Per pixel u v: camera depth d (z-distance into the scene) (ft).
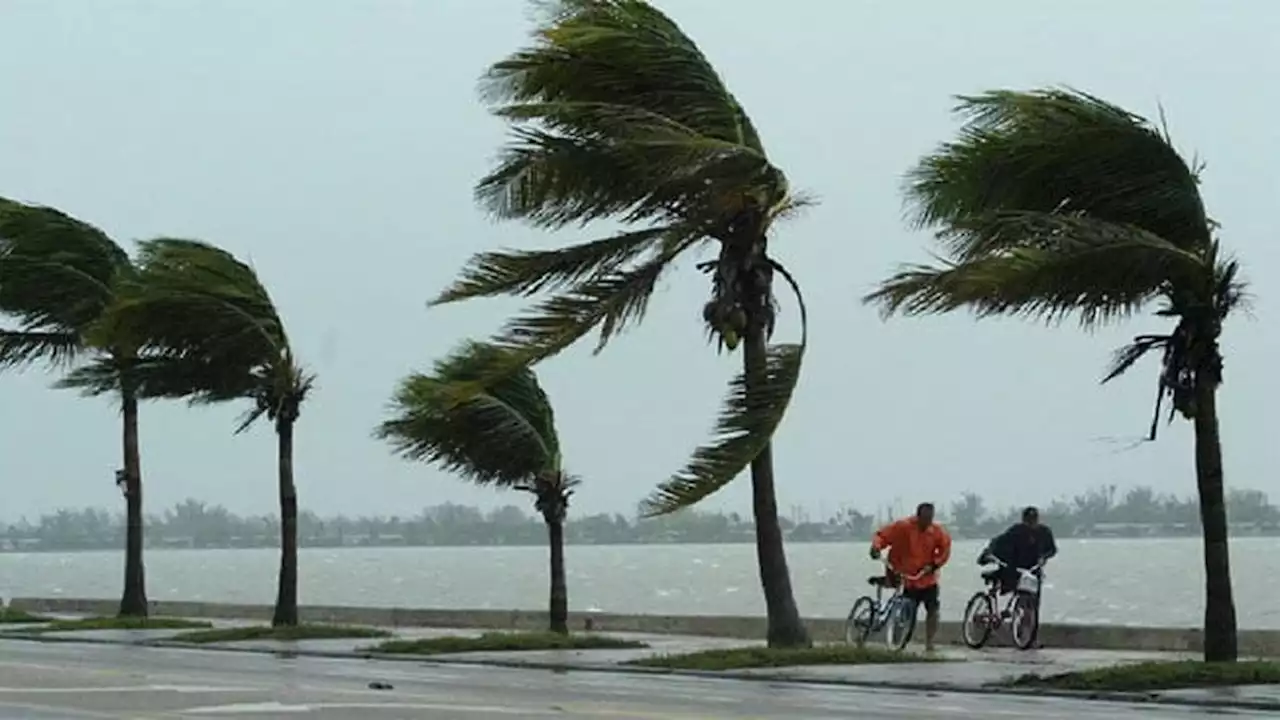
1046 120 89.56
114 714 78.48
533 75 110.01
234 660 122.11
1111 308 91.20
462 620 166.40
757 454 108.47
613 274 111.65
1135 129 89.56
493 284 110.93
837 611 280.31
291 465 154.81
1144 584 393.09
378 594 437.99
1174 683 88.79
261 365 153.99
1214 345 92.17
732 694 90.43
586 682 99.76
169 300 149.48
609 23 108.88
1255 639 115.03
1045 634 123.95
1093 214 91.76
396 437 138.00
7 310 168.45
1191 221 91.20
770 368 108.78
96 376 160.15
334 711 79.41
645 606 339.36
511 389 136.46
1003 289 88.28
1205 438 92.99
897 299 91.15
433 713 78.18
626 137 104.68
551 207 110.11
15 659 122.83
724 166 106.83
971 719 75.36
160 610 200.03
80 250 168.55
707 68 110.83
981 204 91.76
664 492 106.52
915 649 122.01
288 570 153.48
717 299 111.86
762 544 116.37
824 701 85.66
